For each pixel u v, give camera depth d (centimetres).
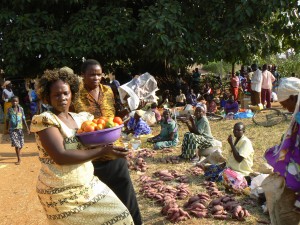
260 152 697
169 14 1109
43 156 245
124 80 1612
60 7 1251
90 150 242
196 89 1742
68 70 259
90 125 251
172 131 779
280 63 2303
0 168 708
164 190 503
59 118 254
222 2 1177
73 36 1145
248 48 1122
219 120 1074
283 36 1348
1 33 1202
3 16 1136
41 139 238
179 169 623
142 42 1142
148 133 875
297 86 272
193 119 701
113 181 326
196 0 1206
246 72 1867
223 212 423
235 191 485
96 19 1165
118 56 1333
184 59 1127
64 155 234
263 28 1220
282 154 268
